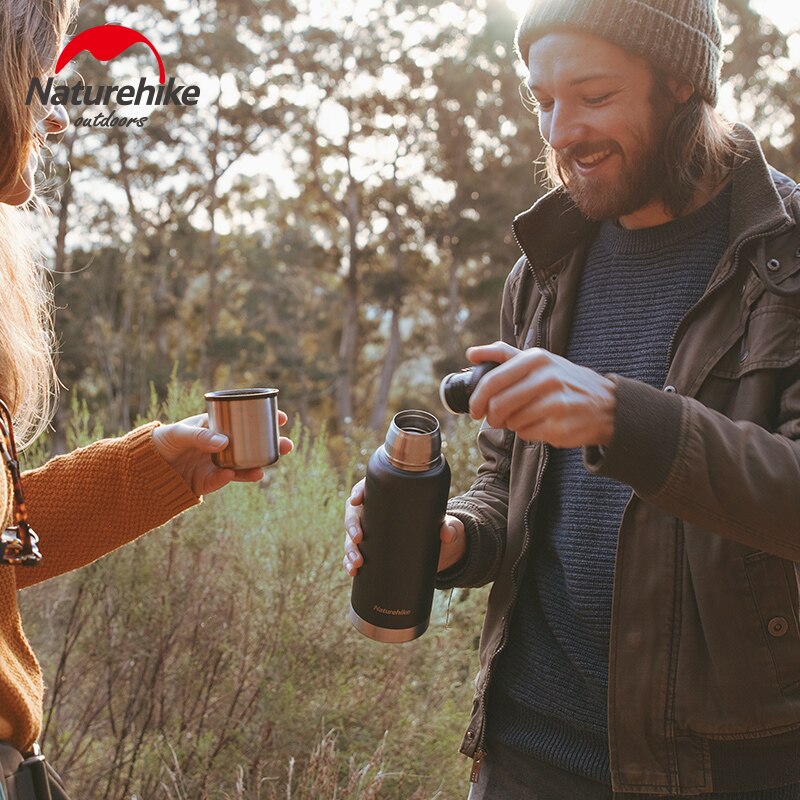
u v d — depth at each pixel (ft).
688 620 3.81
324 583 8.11
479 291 90.43
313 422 87.71
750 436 3.37
